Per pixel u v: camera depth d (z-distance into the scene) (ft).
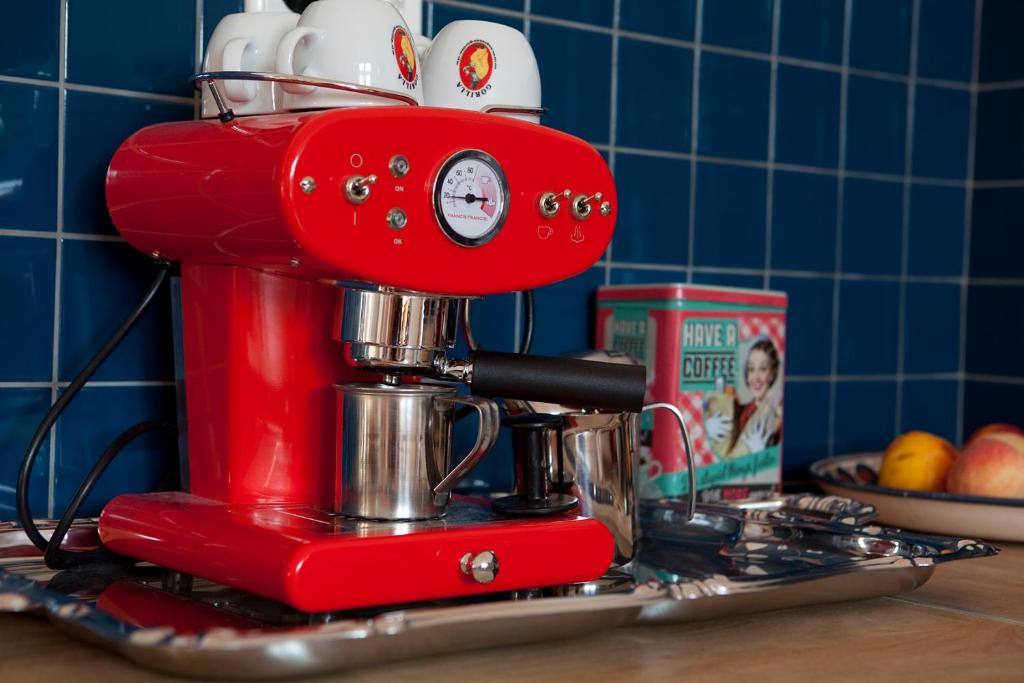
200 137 2.51
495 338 3.84
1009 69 5.02
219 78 2.51
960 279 5.16
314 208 2.23
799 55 4.54
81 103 3.11
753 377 3.90
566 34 3.92
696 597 2.40
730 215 4.38
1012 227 5.01
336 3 2.54
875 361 4.87
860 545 3.10
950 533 3.75
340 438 2.53
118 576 2.69
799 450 4.64
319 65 2.51
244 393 2.67
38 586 2.28
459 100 2.82
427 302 2.48
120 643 1.99
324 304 2.74
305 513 2.56
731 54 4.34
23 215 3.05
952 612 2.77
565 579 2.53
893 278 4.91
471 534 2.39
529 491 2.59
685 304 3.69
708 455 3.78
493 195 2.48
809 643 2.47
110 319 3.17
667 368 3.70
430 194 2.38
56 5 3.07
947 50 5.03
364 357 2.50
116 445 2.90
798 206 4.58
